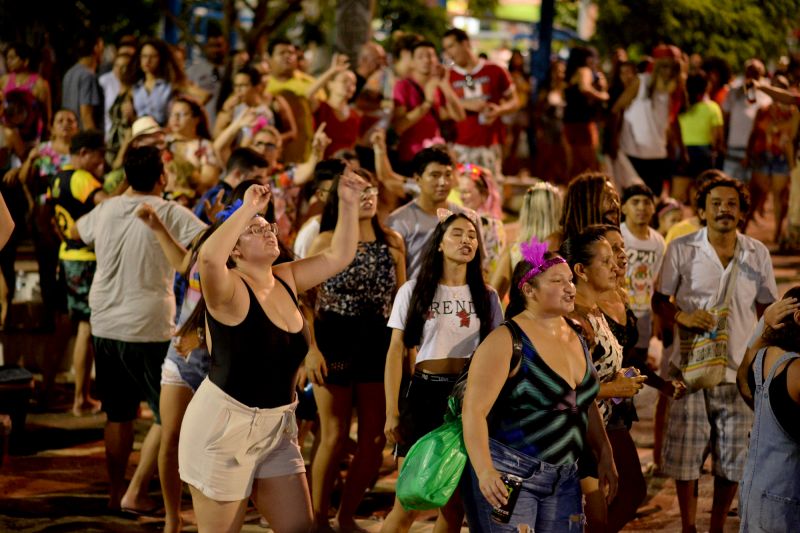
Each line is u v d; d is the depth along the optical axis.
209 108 31.48
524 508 11.27
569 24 67.81
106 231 16.58
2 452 16.52
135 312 16.45
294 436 12.14
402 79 25.92
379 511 16.98
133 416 16.89
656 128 32.84
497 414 11.34
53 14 36.53
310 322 15.20
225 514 11.74
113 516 16.52
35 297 24.83
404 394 14.44
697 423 15.50
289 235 21.22
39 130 26.61
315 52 48.56
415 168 17.12
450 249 13.81
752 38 57.03
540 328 11.41
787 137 34.62
